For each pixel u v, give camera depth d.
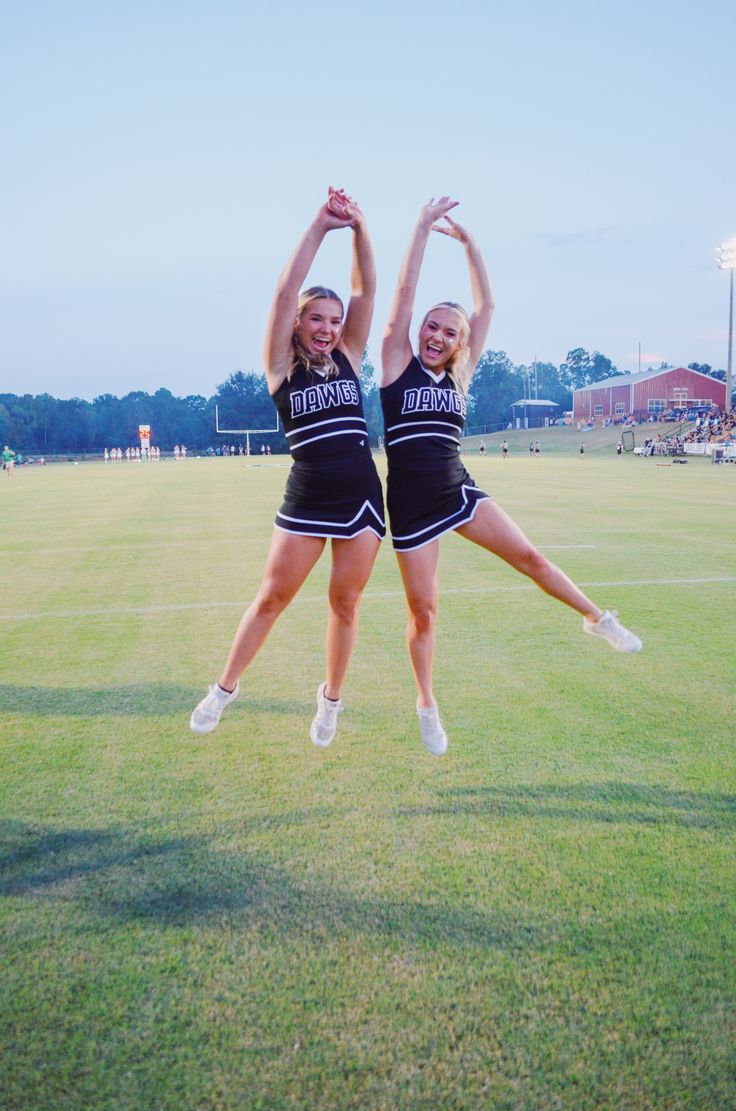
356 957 2.42
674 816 3.28
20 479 37.72
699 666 5.38
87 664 5.64
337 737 4.18
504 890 2.75
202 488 26.22
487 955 2.42
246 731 4.29
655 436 67.31
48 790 3.57
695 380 84.50
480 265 4.01
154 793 3.53
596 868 2.88
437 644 6.01
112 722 4.46
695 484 24.89
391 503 3.66
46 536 13.28
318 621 6.95
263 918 2.61
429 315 3.69
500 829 3.17
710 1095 1.93
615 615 3.71
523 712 4.51
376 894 2.74
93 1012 2.21
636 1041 2.09
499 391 125.56
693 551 10.51
